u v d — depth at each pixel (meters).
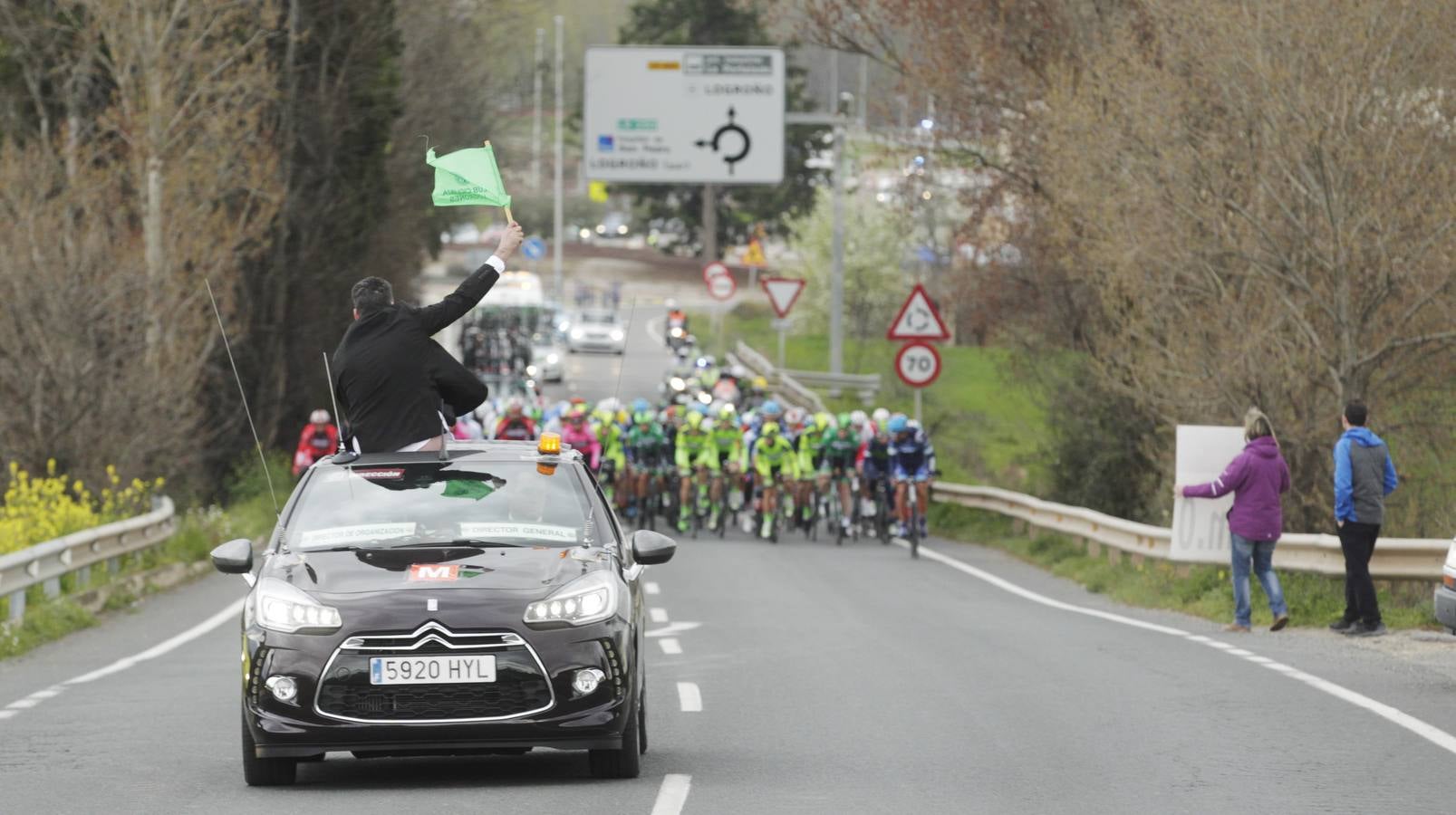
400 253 152.38
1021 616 66.38
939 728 40.56
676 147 131.00
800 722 41.62
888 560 92.81
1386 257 70.62
